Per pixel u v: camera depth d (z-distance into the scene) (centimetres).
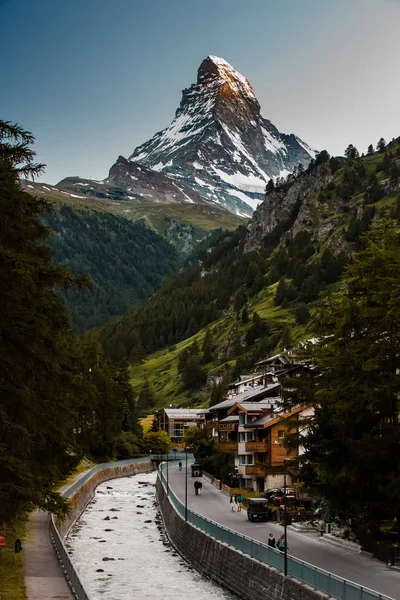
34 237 3753
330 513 6025
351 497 4862
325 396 4997
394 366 4684
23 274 2823
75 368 4669
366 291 4962
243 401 10112
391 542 4966
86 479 9975
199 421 16012
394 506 4578
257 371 14525
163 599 4697
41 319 3102
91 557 6069
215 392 19425
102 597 4716
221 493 9088
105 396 13225
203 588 5022
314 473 5456
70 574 4122
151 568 5697
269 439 8694
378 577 4175
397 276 4631
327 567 4472
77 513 8188
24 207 3181
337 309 5122
